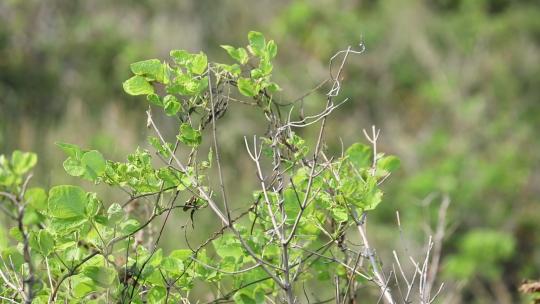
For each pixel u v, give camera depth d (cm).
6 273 342
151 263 336
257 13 1487
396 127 1342
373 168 367
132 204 407
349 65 1416
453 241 1002
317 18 1413
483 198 1178
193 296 401
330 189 349
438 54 1507
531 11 1580
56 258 337
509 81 1461
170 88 334
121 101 1141
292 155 356
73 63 1264
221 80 359
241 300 352
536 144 1351
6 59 1223
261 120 1116
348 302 379
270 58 349
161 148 334
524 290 390
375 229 948
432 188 1111
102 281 326
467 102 1389
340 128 1288
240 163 1050
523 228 1148
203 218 717
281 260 352
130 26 1362
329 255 376
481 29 1526
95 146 902
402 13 1512
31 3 1330
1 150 879
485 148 1333
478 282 970
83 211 321
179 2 1419
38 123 1038
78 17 1352
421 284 355
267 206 349
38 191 315
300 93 1225
